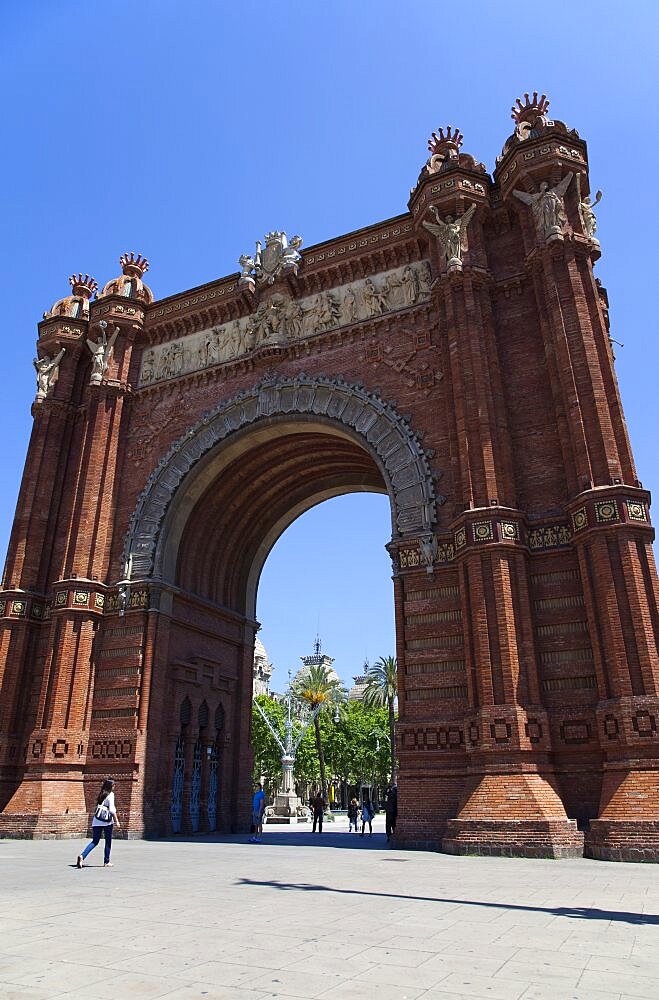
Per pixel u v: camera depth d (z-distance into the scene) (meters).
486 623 24.08
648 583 22.77
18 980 7.06
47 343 40.25
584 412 25.56
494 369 28.38
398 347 32.25
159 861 20.11
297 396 33.78
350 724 109.56
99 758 31.36
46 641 34.59
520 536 25.25
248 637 41.31
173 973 7.35
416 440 29.86
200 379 37.25
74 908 11.48
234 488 38.75
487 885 14.25
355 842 29.98
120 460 37.44
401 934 9.30
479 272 29.69
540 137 29.78
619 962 7.80
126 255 41.66
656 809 19.67
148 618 33.38
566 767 22.72
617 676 21.77
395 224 34.31
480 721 22.94
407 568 27.67
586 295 27.55
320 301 35.34
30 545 36.00
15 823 29.17
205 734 36.16
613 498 23.66
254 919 10.42
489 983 6.96
